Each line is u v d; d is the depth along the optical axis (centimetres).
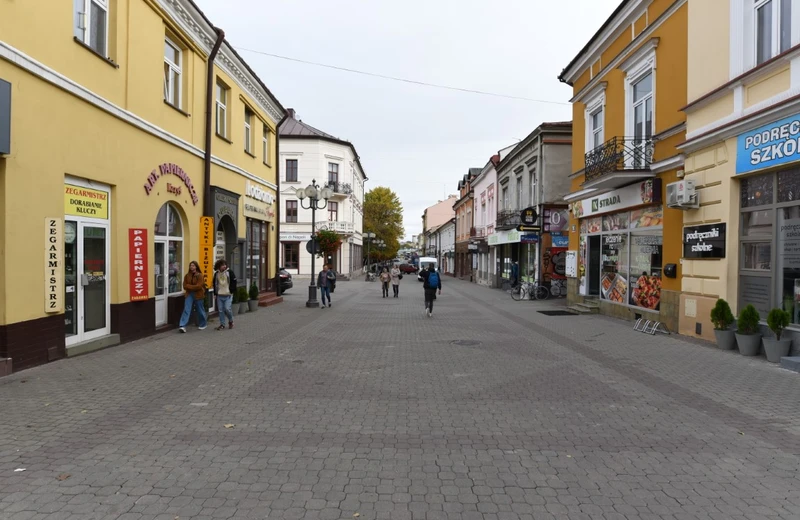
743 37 924
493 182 3475
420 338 1100
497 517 336
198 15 1253
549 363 829
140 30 1041
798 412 564
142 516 332
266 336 1109
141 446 453
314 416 545
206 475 395
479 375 743
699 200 1040
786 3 852
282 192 4678
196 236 1328
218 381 694
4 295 698
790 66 809
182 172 1238
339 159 4912
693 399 615
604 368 790
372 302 2120
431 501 356
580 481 390
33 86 741
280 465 415
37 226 754
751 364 805
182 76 1278
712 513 343
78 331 877
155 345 972
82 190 871
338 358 865
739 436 490
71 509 339
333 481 386
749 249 929
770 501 360
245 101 1717
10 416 531
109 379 694
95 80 890
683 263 1097
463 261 5106
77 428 498
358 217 6303
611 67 1481
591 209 1633
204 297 1202
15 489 367
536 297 2269
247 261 1781
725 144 961
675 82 1162
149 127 1066
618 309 1468
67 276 847
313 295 1842
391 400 608
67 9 814
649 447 461
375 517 334
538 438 483
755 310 877
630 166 1348
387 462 423
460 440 477
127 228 995
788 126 807
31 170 740
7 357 707
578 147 1769
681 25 1140
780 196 853
